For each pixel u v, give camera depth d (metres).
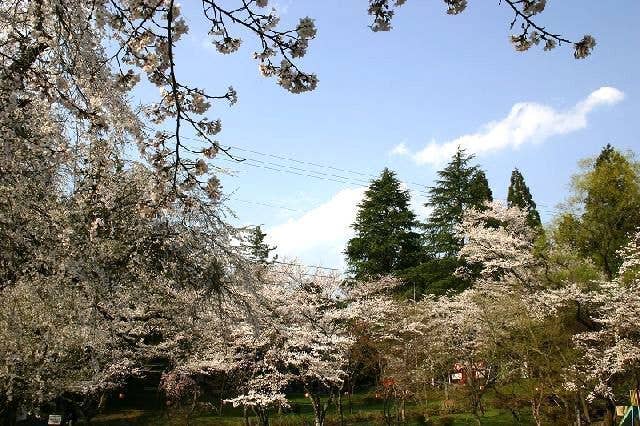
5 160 5.62
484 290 20.81
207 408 23.42
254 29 3.72
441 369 20.48
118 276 9.32
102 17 4.29
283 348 17.12
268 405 18.30
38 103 5.67
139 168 8.80
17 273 7.18
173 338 15.95
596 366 14.28
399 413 22.38
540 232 23.50
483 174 39.00
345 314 19.70
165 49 4.17
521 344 15.55
